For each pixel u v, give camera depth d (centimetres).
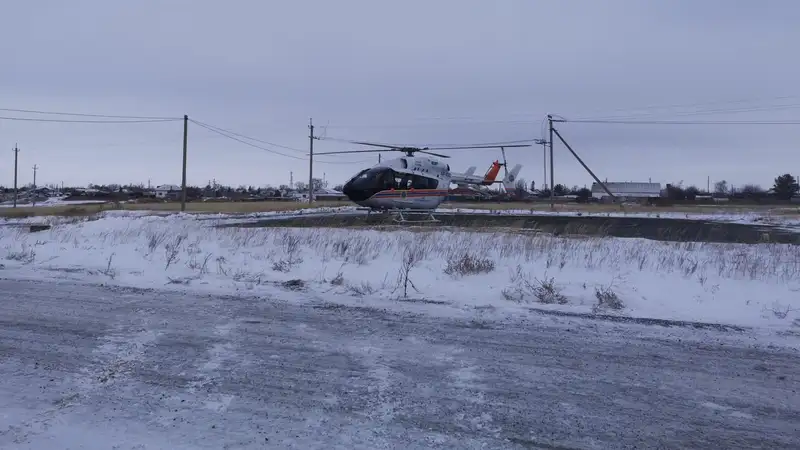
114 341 605
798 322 720
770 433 411
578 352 586
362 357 561
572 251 1323
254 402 450
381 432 402
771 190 9338
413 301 815
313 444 382
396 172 2544
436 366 538
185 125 4141
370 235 1652
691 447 390
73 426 404
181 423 411
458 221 2653
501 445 387
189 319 699
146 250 1340
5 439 383
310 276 1016
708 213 4334
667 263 1182
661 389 489
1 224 2533
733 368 543
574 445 389
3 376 500
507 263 1187
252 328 660
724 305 817
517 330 665
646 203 7044
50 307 759
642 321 714
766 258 1281
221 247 1440
